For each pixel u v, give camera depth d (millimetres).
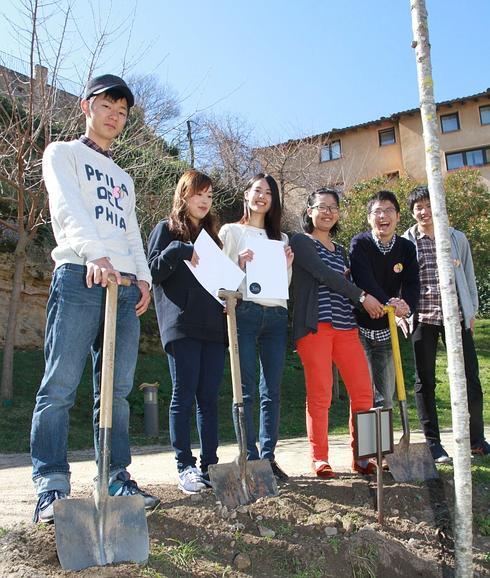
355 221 16047
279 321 3922
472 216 17688
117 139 11320
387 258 4434
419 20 3238
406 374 13070
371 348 4512
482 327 19641
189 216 3793
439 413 10273
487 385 12781
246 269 3811
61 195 2900
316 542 3016
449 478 3996
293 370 13562
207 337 3572
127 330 3096
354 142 28797
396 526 3404
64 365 2855
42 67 9867
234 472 3271
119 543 2600
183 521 2994
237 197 17219
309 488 3594
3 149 10445
